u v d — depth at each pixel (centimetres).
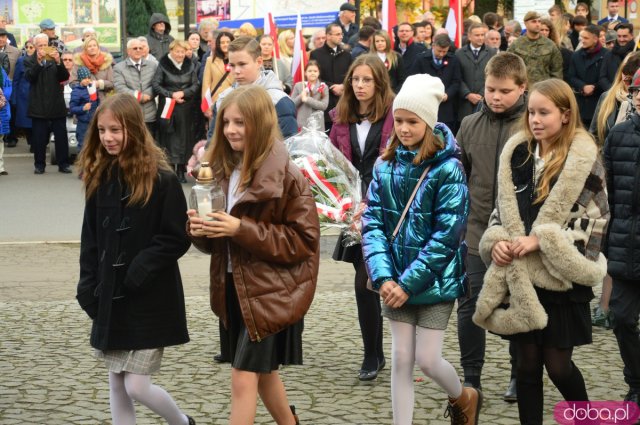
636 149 683
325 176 742
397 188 610
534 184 590
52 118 2028
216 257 564
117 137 562
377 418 683
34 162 2150
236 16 2503
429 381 766
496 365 812
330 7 2408
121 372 570
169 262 564
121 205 569
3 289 1108
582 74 1834
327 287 1109
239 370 554
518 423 674
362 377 770
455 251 598
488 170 718
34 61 2012
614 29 2009
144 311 565
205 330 923
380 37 1747
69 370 799
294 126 797
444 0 3512
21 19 2564
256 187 547
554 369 592
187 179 1931
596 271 572
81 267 584
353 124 785
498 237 591
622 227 687
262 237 542
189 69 1881
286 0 2447
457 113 1822
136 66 1889
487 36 1900
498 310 593
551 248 568
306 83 1716
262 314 548
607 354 840
